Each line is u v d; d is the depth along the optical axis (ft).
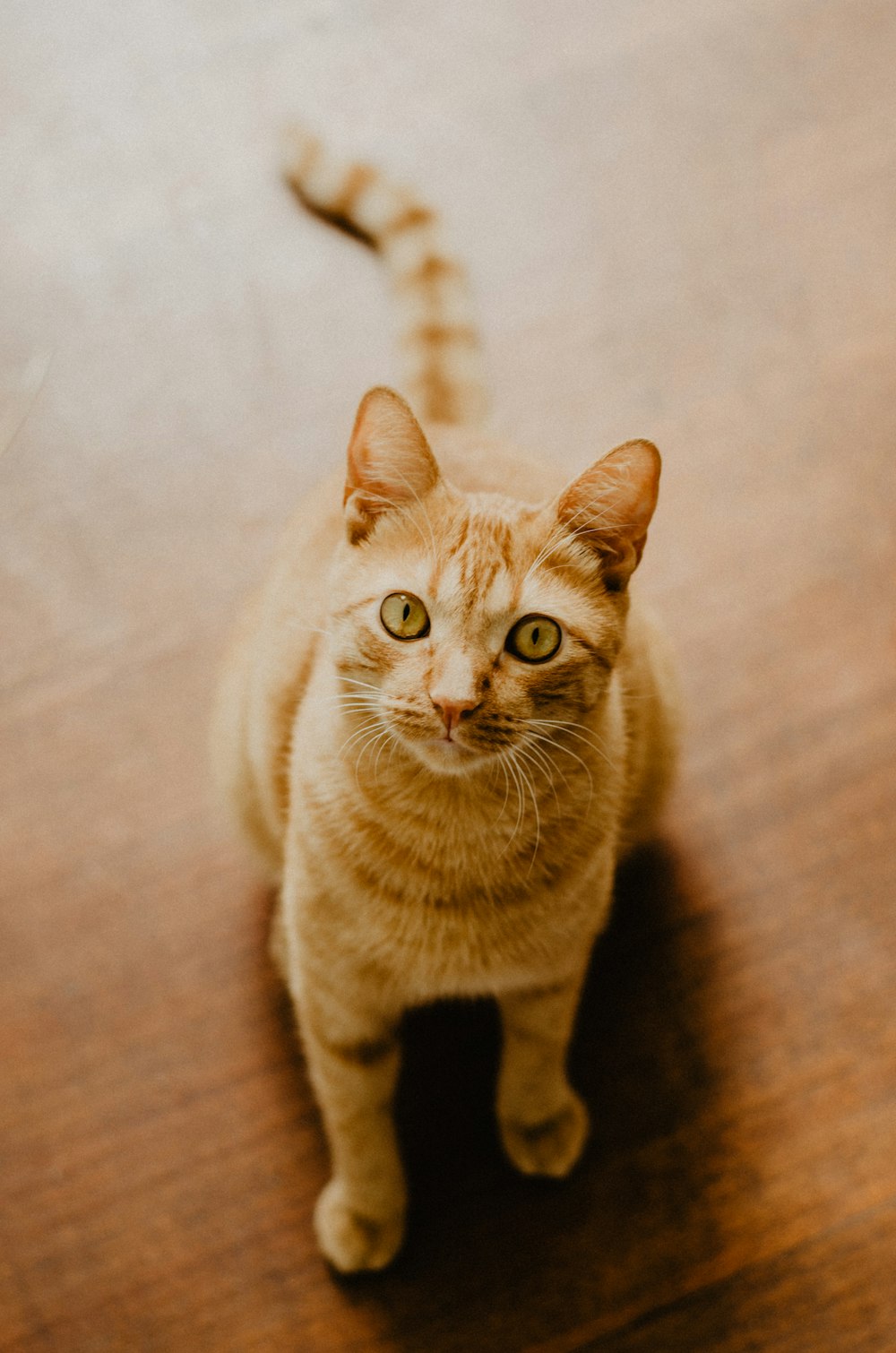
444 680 3.18
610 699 3.78
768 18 7.17
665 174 6.82
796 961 5.14
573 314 6.46
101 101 6.77
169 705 5.51
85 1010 4.94
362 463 3.38
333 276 6.43
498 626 3.30
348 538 3.51
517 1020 4.23
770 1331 4.45
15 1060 4.84
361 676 3.44
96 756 5.40
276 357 6.26
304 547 4.33
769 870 5.32
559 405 6.24
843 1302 4.50
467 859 3.63
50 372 6.15
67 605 5.68
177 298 6.35
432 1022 4.98
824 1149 4.77
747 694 5.66
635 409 6.26
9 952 5.03
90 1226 4.58
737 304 6.53
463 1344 4.43
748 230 6.70
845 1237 4.61
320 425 6.14
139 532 5.86
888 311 6.55
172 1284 4.50
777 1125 4.82
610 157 6.84
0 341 6.20
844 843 5.36
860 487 6.14
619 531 3.40
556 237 6.63
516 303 6.47
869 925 5.21
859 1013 5.04
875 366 6.42
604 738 3.69
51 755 5.39
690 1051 4.96
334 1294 4.50
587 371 6.33
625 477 3.27
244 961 5.06
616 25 7.15
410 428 3.30
